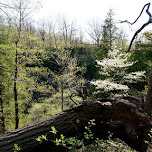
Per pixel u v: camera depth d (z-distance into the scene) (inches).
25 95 266.2
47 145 79.9
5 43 245.4
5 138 76.8
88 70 653.9
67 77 312.5
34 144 76.5
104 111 82.0
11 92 271.0
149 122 70.8
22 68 248.7
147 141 75.0
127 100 82.0
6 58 240.2
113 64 234.1
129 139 81.7
